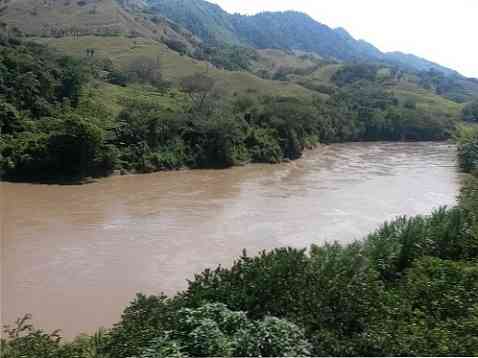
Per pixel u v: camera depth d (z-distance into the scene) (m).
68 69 52.66
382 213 33.19
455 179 47.53
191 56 110.56
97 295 18.75
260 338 8.20
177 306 9.93
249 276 10.66
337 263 12.21
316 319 9.40
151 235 26.48
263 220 30.28
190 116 51.88
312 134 70.38
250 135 55.72
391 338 8.53
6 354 9.16
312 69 144.62
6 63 45.91
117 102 56.44
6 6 107.06
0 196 33.94
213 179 44.09
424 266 12.92
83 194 35.66
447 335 8.67
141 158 45.50
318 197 37.44
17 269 21.02
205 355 7.98
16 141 39.41
